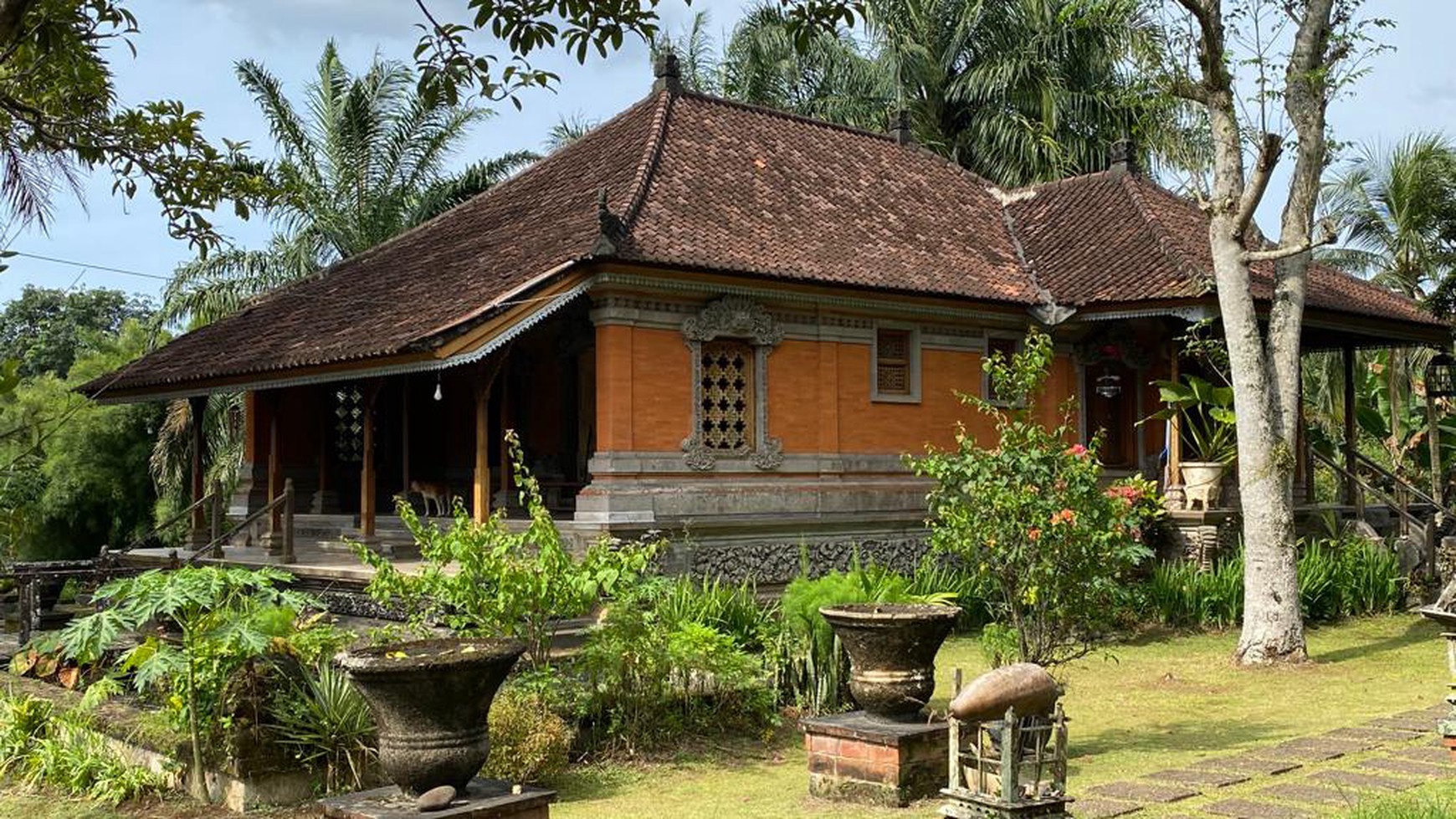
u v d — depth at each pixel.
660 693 9.80
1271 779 8.05
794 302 16.28
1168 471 17.97
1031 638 10.23
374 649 6.80
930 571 15.81
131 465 28.98
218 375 17.22
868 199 19.50
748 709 10.19
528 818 6.54
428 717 6.46
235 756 8.24
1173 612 16.38
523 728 8.59
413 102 27.53
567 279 14.13
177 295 26.89
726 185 17.61
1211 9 13.45
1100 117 28.67
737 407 16.05
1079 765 9.05
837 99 29.88
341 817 6.35
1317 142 14.29
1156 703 11.81
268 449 20.20
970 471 9.77
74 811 8.45
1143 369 19.36
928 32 29.64
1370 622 17.25
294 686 8.56
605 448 14.72
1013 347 18.80
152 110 12.20
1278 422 14.34
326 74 27.78
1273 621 13.95
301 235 26.47
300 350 16.09
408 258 19.23
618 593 9.88
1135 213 19.72
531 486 10.02
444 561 9.49
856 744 8.00
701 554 15.21
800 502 16.19
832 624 8.34
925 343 17.80
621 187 16.50
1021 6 28.95
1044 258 19.62
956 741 6.56
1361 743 9.08
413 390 20.88
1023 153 28.61
